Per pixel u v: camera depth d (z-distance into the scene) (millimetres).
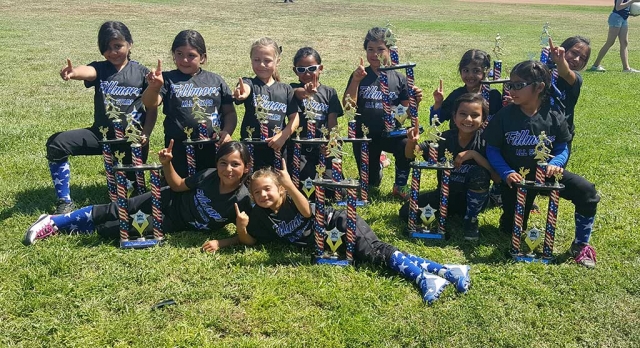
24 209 5449
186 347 3533
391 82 6203
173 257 4570
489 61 5707
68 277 4262
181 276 4301
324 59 15422
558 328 3754
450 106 5836
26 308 3846
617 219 5402
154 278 4254
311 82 5586
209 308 3898
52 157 5336
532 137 4758
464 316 3859
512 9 35906
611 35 14078
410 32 22438
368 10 32281
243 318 3828
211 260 4527
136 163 4727
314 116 5453
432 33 22219
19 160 6699
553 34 22297
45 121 8516
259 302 3975
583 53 5508
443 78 12695
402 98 6305
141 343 3559
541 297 4094
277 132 5637
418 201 5359
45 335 3613
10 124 8227
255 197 4582
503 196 5051
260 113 5418
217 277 4277
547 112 4805
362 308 3947
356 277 4328
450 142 5367
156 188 4762
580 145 7730
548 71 4684
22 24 20609
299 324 3779
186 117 5602
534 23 26953
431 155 4977
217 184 4914
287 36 20297
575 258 4625
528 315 3873
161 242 4816
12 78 11656
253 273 4363
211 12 27922
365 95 6121
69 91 10711
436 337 3654
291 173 5703
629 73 13945
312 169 5836
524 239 5066
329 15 28844
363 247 4516
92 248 4688
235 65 13930
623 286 4238
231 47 17125
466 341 3623
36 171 6426
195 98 5320
